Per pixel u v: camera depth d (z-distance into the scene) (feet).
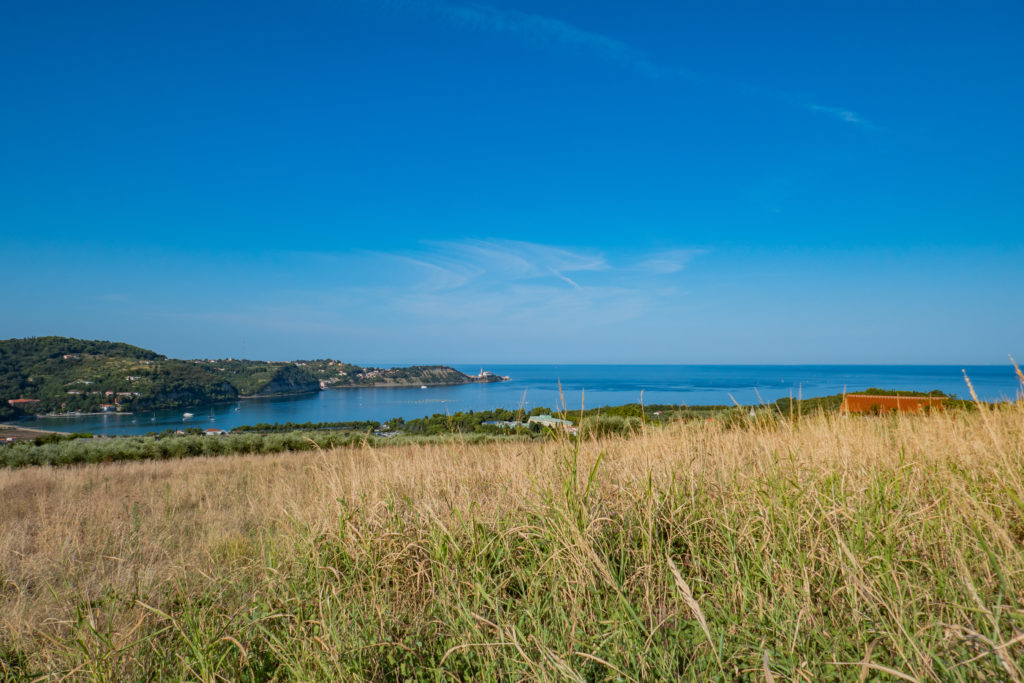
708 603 7.43
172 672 7.77
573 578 8.45
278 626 8.66
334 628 7.85
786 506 9.42
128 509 21.76
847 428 16.31
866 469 11.20
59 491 27.58
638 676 6.04
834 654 5.67
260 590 10.59
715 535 9.53
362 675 7.04
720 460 13.00
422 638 8.04
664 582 8.30
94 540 16.39
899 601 6.29
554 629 7.34
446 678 6.96
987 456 10.91
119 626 9.56
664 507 10.78
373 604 8.70
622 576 8.51
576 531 8.67
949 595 6.68
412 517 12.00
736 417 17.81
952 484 9.31
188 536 17.19
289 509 16.01
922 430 15.53
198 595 10.74
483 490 13.97
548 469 12.13
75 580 12.76
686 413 20.39
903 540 8.28
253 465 39.04
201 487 27.07
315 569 10.58
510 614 7.86
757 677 5.72
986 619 5.85
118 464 47.96
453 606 8.41
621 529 9.90
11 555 14.92
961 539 7.81
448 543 10.36
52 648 8.91
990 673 5.18
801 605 6.86
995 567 6.95
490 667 6.60
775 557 8.42
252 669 7.54
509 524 10.61
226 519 19.01
